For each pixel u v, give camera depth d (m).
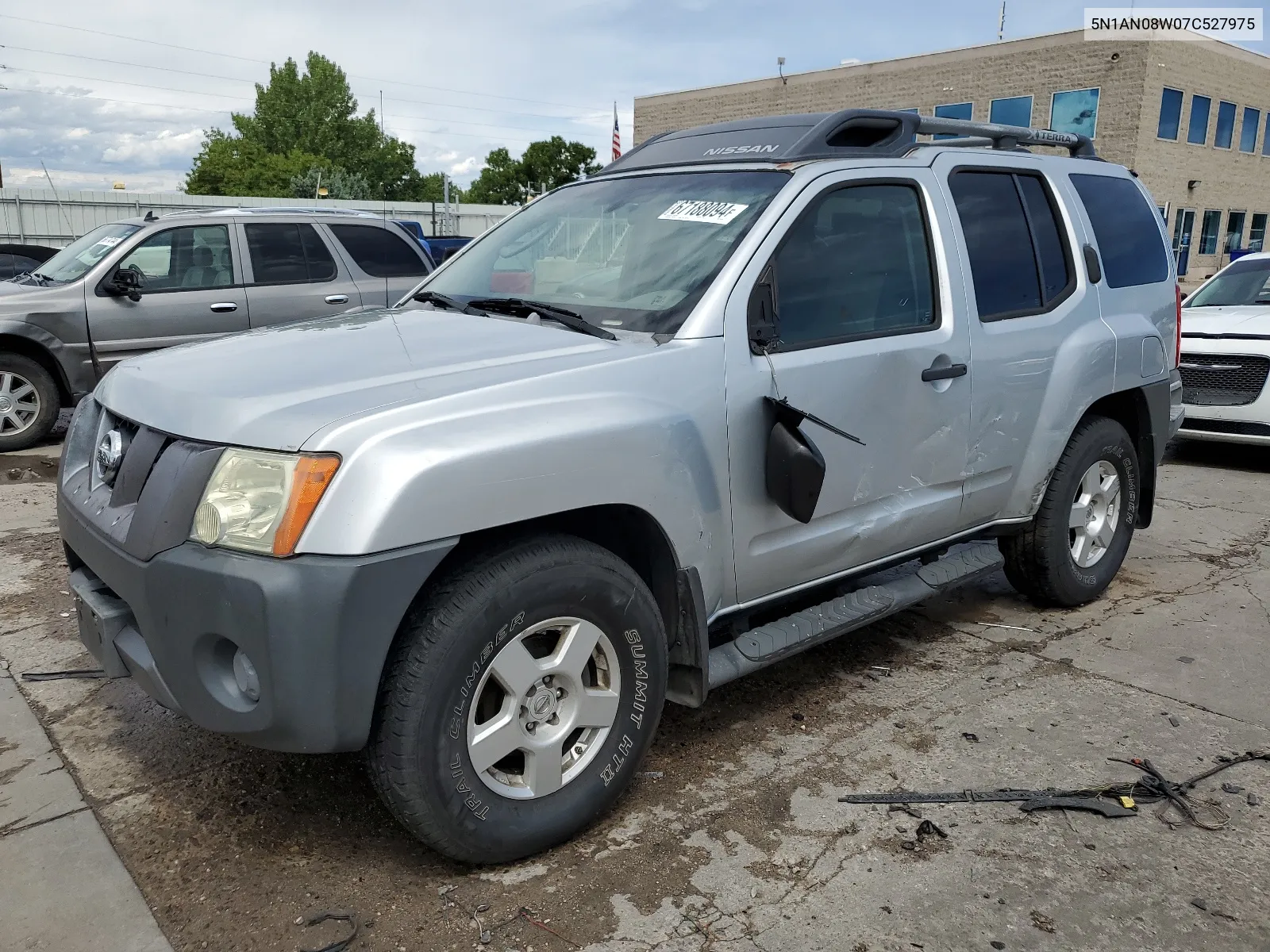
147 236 7.86
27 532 5.52
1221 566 5.41
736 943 2.37
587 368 2.69
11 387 7.51
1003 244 4.02
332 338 3.08
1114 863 2.71
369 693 2.29
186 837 2.77
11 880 2.54
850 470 3.31
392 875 2.61
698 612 2.90
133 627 2.66
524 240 3.79
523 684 2.54
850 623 3.46
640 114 38.97
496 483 2.39
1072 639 4.34
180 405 2.58
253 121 95.31
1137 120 26.66
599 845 2.76
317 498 2.25
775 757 3.27
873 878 2.63
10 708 3.48
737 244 3.10
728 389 2.93
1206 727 3.52
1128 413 4.79
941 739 3.40
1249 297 8.84
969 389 3.71
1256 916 2.51
